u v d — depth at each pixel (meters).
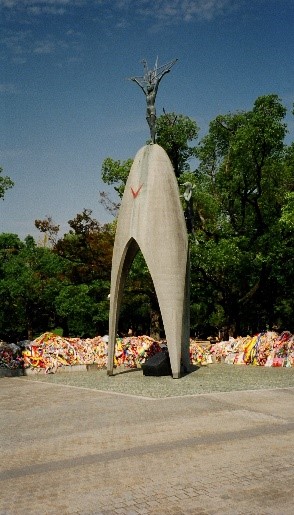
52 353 19.77
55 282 34.41
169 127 26.72
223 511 5.99
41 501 6.34
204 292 28.12
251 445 8.59
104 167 26.64
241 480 6.95
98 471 7.41
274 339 21.53
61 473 7.36
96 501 6.32
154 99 18.19
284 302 34.44
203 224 26.28
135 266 26.00
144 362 18.92
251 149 23.31
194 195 24.41
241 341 22.92
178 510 6.03
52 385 16.05
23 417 11.27
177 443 8.77
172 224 17.12
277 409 11.51
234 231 26.22
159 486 6.79
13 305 36.44
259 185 24.64
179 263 17.11
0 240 39.91
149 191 17.28
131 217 17.59
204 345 24.16
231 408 11.66
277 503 6.18
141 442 8.89
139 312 37.00
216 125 26.84
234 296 27.70
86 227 32.12
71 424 10.42
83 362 20.39
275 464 7.56
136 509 6.08
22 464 7.84
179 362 16.94
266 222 25.98
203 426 9.96
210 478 7.04
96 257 31.20
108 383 16.14
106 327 38.16
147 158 17.73
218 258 23.12
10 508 6.14
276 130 22.69
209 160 27.73
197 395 13.39
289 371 18.81
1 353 18.81
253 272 26.75
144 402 12.59
